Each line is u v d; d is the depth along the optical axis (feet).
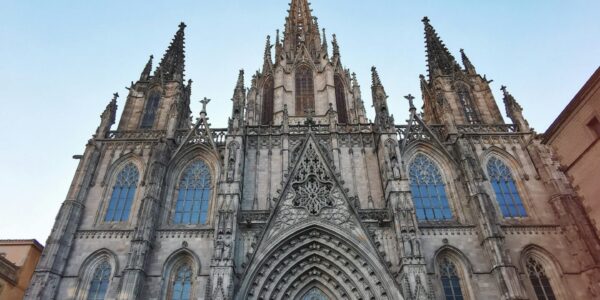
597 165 128.98
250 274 148.46
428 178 194.80
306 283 158.92
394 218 159.02
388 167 173.06
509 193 189.67
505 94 229.45
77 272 162.81
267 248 155.53
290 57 273.75
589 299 155.33
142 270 155.12
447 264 167.12
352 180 186.29
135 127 219.41
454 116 222.07
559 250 168.35
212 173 196.24
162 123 219.41
